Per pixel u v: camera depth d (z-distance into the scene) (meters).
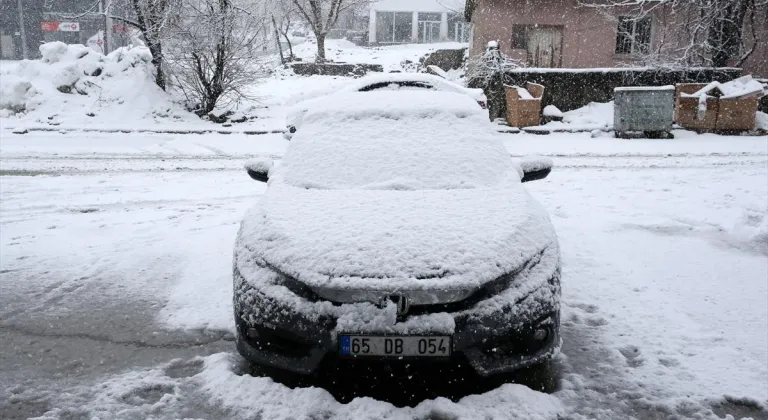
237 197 8.35
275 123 15.68
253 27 16.31
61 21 45.81
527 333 3.27
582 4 20.66
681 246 6.12
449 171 4.33
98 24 42.59
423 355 3.10
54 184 9.02
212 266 5.66
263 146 12.82
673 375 3.65
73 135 13.99
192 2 15.38
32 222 7.08
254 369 3.77
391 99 5.10
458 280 3.16
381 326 3.08
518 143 13.48
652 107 14.01
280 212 3.82
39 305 4.81
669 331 4.23
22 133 14.10
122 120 15.49
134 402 3.42
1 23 45.72
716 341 4.08
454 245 3.38
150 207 7.80
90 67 16.73
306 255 3.35
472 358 3.14
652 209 7.56
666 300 4.77
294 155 4.55
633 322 4.39
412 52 34.09
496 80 16.52
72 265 5.71
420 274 3.19
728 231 6.59
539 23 21.83
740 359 3.83
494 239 3.45
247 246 3.64
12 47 46.34
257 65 16.89
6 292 5.07
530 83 16.27
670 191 8.52
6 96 15.73
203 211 7.61
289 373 3.71
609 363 3.81
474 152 4.52
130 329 4.38
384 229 3.54
